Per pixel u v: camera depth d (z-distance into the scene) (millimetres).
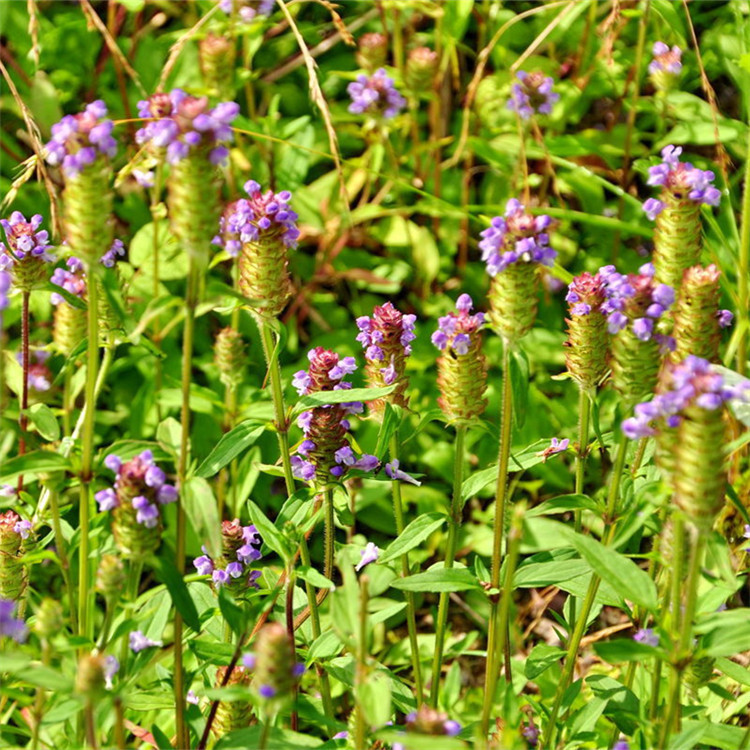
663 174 5766
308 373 5773
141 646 5535
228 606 4824
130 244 10258
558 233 10305
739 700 6309
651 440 5750
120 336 6137
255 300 4723
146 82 10750
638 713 5480
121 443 4863
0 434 5043
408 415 7312
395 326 5965
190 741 5500
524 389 5113
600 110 11305
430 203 10484
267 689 4238
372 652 7852
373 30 11594
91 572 6105
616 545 4734
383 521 8859
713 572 6426
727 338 9016
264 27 10102
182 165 4492
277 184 10336
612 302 5168
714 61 10828
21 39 10797
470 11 10680
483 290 10359
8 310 9555
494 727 5984
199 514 4625
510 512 7590
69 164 4465
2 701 6102
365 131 10609
